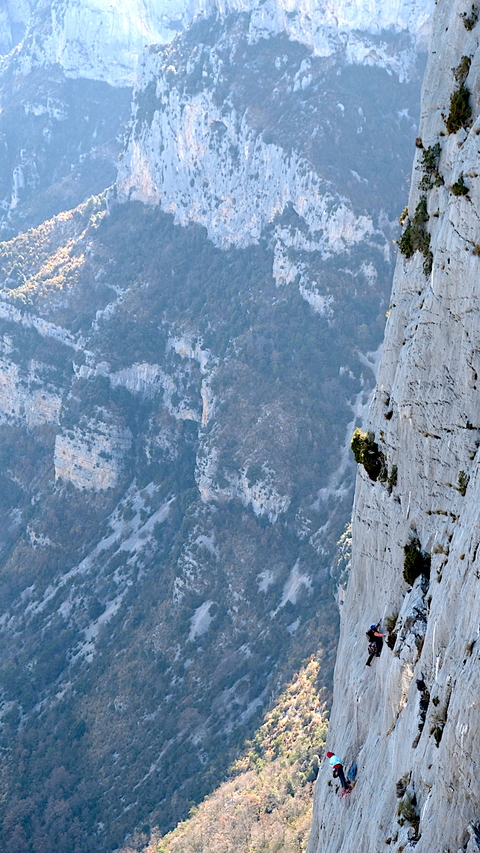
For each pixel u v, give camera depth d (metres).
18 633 198.62
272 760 126.88
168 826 130.88
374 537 38.25
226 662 157.62
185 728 150.50
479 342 29.30
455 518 30.56
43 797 152.00
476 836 23.22
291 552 168.25
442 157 34.34
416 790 27.62
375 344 193.88
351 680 39.31
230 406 189.50
